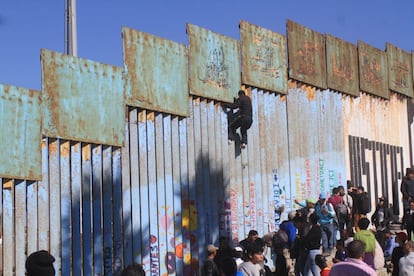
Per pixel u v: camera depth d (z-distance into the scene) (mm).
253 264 13352
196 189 19906
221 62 20922
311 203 21594
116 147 17969
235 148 21297
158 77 19000
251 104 21062
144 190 18531
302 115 24125
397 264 15492
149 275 18469
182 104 19641
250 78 21844
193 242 19656
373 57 28453
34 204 16078
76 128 16953
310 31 24594
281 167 22953
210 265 13062
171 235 19078
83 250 17016
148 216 18562
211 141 20547
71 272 16703
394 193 30000
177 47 19594
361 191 23188
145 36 18719
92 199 17344
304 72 24078
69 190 16828
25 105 15938
